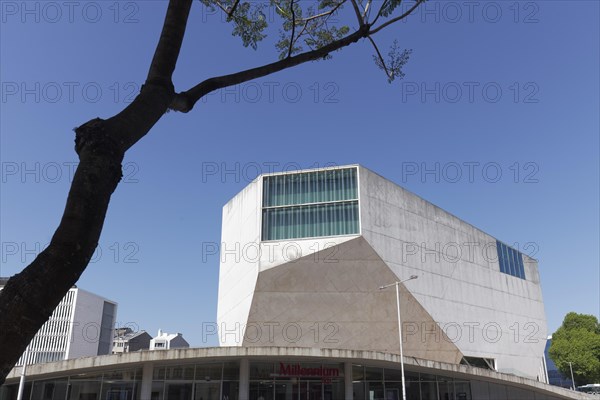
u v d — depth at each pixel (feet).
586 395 140.56
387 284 120.16
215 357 99.19
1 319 10.64
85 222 11.96
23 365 86.48
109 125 13.44
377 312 120.47
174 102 17.97
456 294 140.15
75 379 95.45
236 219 139.13
